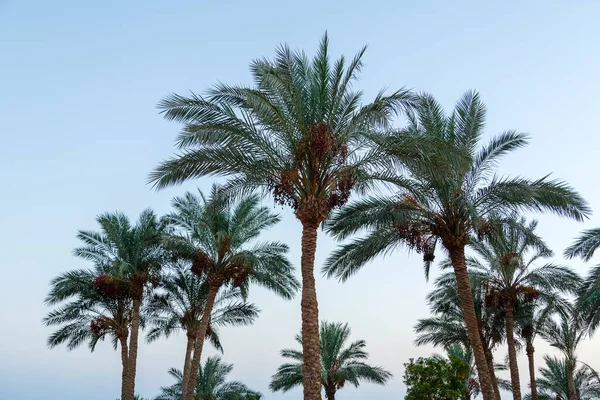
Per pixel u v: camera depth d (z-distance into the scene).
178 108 15.45
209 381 41.31
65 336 30.94
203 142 15.59
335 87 15.88
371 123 15.50
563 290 25.69
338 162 15.42
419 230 19.47
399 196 19.45
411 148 15.29
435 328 33.66
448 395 24.05
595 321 19.88
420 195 18.56
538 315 30.61
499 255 26.22
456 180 18.61
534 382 30.34
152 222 29.06
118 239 28.45
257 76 15.62
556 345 35.03
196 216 26.73
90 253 29.19
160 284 29.88
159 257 28.62
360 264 21.27
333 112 15.85
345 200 15.59
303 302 14.63
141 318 31.80
